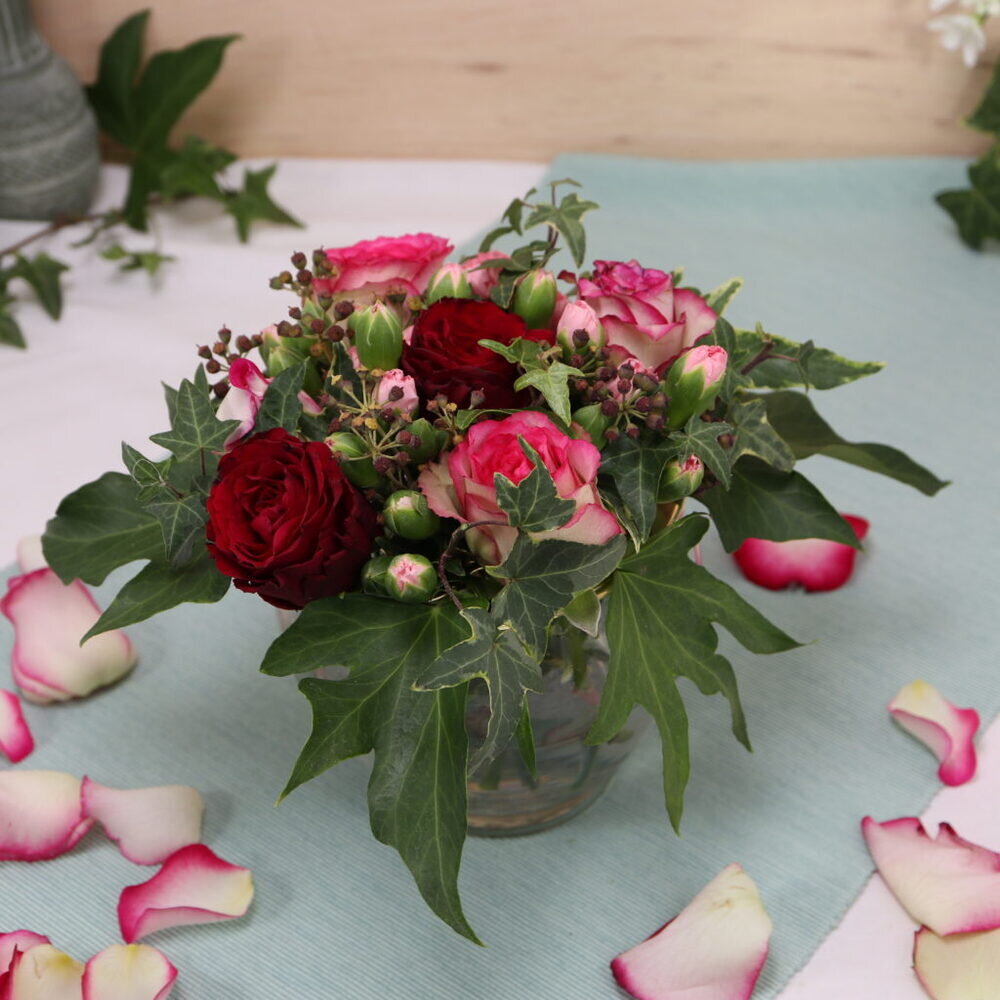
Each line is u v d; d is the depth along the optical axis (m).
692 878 0.69
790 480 0.65
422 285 0.64
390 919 0.68
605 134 1.24
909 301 1.07
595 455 0.54
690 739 0.75
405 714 0.57
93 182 1.24
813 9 1.14
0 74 1.14
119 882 0.70
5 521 0.92
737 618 0.62
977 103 1.17
